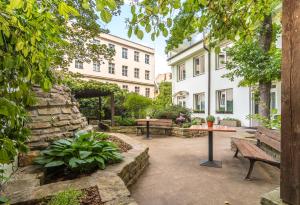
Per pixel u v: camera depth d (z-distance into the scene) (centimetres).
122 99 1380
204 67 1417
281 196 138
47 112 367
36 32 129
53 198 196
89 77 2278
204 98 1423
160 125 940
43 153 302
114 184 233
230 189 313
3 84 134
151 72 3070
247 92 1080
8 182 237
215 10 195
